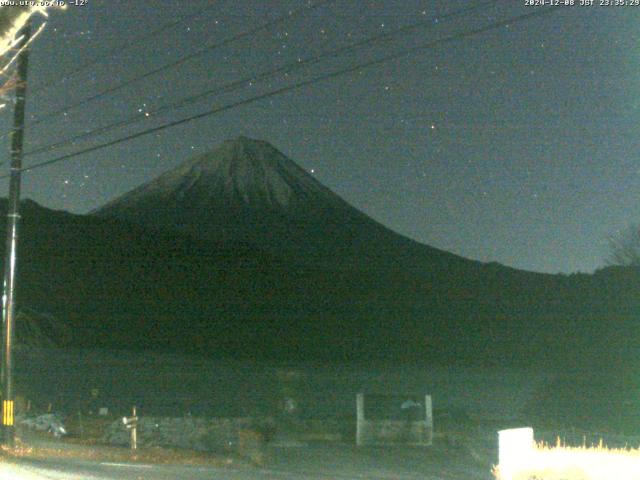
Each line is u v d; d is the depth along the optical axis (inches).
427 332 3356.3
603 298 2866.6
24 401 1362.0
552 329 3004.4
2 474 563.8
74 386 1744.6
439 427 1146.7
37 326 2573.8
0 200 3676.2
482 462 818.8
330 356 2854.3
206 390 1793.8
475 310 3698.3
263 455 837.2
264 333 3193.9
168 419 977.5
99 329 2876.5
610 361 1753.2
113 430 941.8
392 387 2003.0
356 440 998.4
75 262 3762.3
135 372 2081.7
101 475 578.9
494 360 2760.8
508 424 1219.2
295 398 1628.9
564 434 1081.4
